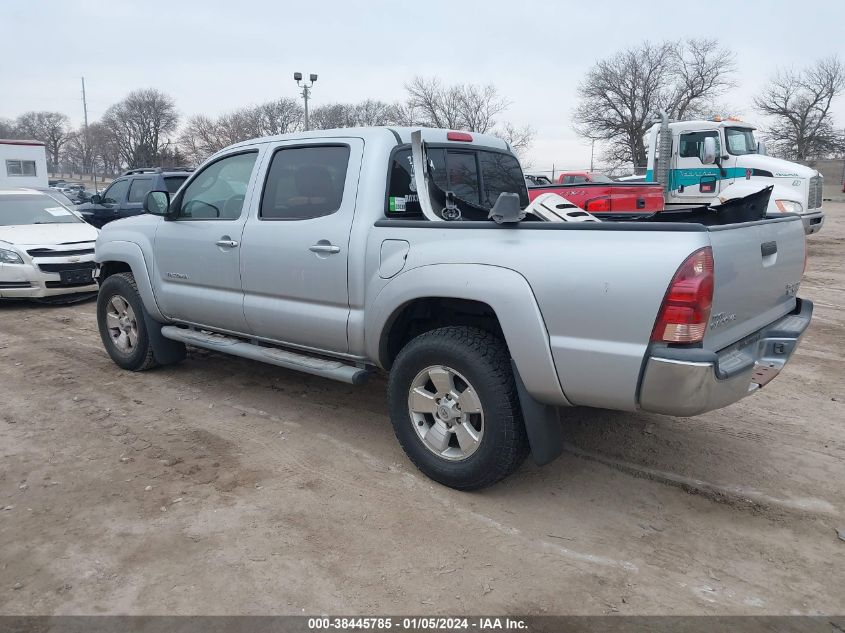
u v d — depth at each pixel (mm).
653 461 4262
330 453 4379
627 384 3145
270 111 59219
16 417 5020
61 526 3502
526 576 3107
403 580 3068
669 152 14070
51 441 4578
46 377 6016
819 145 55812
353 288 4133
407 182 4312
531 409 3504
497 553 3281
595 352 3191
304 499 3773
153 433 4703
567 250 3268
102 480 4004
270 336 4801
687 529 3512
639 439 4586
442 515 3617
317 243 4273
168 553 3262
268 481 3986
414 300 3908
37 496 3818
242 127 59594
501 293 3420
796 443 4527
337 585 3029
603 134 57125
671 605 2910
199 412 5109
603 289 3141
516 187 5297
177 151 70438
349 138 4309
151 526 3496
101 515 3605
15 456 4340
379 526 3502
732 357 3348
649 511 3688
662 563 3217
